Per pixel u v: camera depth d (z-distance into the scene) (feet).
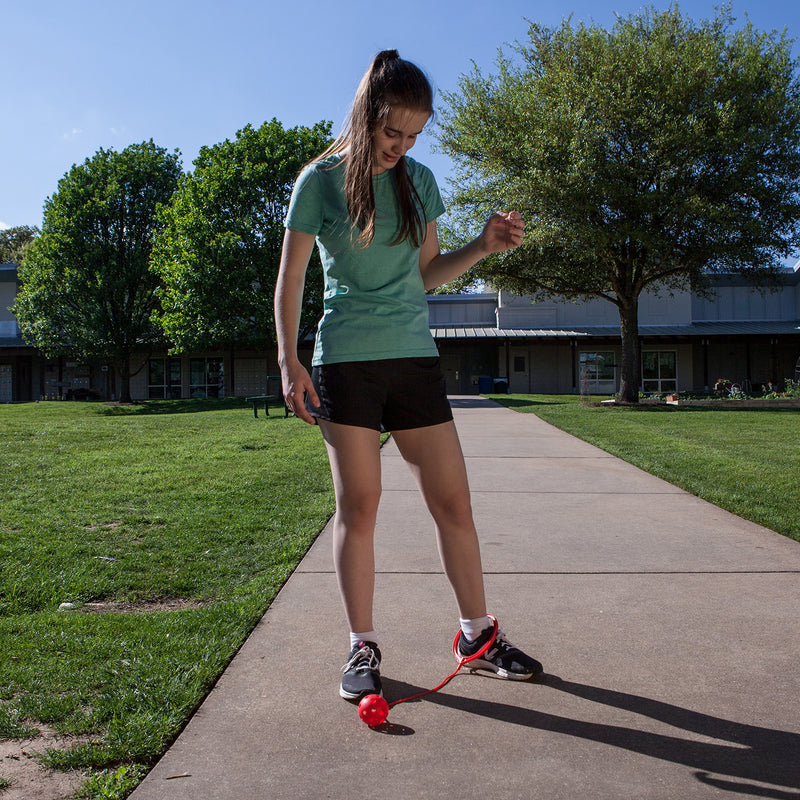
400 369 6.86
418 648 8.19
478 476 21.24
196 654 7.86
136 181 86.12
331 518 15.06
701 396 75.72
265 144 75.46
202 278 71.10
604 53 57.16
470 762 5.77
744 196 56.39
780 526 14.14
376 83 6.33
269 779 5.54
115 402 87.86
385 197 6.86
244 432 35.19
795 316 104.37
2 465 22.75
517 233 7.46
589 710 6.64
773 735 6.15
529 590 10.28
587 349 101.50
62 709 6.59
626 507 16.52
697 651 8.02
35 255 88.38
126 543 13.07
